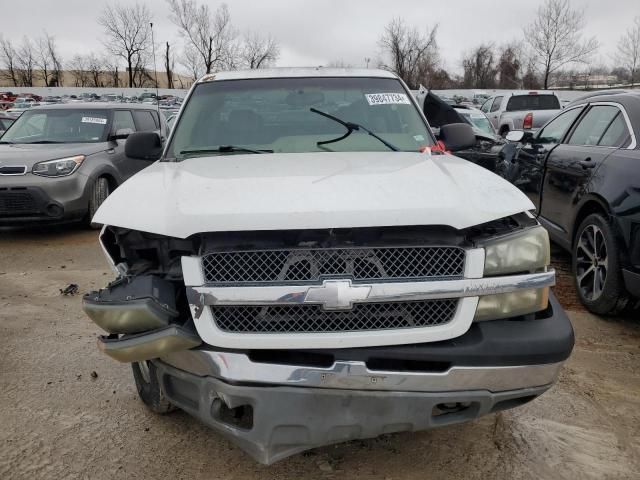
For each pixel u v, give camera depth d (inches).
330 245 88.0
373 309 88.0
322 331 87.2
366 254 87.8
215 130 142.1
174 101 1429.6
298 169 110.7
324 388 86.4
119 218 96.3
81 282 216.8
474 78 2111.2
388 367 87.7
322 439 88.7
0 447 111.0
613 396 131.6
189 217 89.7
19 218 276.1
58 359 149.9
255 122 143.6
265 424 87.4
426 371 87.5
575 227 190.2
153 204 97.7
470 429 117.6
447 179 103.5
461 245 90.4
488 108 747.4
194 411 94.7
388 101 150.9
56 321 176.7
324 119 144.6
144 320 87.4
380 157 124.5
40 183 274.2
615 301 164.4
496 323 92.0
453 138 151.9
